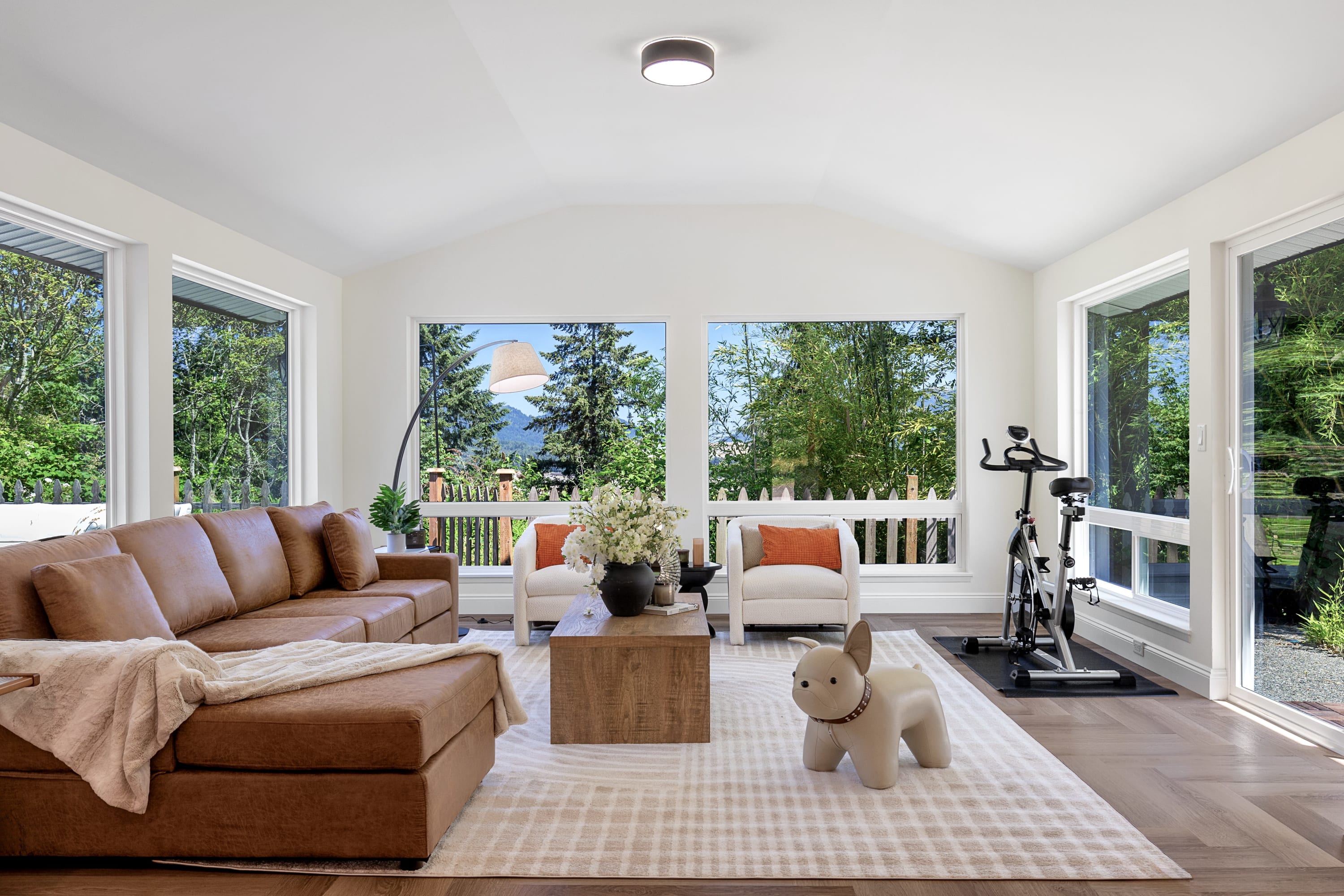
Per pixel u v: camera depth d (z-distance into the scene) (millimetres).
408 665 2699
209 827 2262
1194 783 2889
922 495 6230
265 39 3219
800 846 2406
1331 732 3227
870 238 6059
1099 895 2150
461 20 3422
